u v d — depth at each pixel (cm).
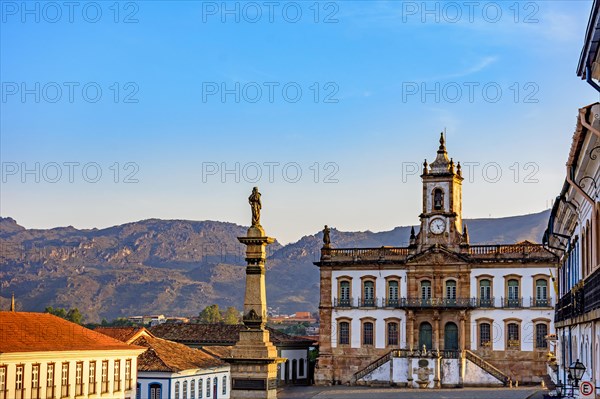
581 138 3569
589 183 4081
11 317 8631
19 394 7862
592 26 3069
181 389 10175
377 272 13550
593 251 4119
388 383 12962
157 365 9962
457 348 13112
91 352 8788
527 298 12888
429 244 13388
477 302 13075
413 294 13325
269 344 5116
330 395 11894
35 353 7994
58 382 8375
